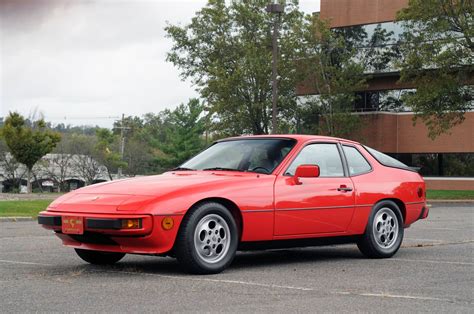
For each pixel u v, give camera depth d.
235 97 40.31
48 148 45.31
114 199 6.96
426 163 39.94
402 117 40.34
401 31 39.34
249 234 7.40
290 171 7.92
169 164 71.12
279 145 8.19
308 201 7.89
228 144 8.50
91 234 6.99
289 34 40.25
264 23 40.78
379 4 40.19
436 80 34.25
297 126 41.34
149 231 6.72
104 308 5.20
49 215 7.23
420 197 9.34
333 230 8.20
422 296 5.90
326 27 38.84
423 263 8.20
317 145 8.41
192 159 8.48
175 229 6.83
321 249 9.77
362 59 40.41
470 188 38.34
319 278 6.88
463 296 5.94
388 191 8.83
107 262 7.89
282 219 7.65
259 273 7.19
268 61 39.50
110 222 6.70
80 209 7.01
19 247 9.95
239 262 8.16
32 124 57.88
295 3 41.47
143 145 76.50
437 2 33.56
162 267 7.61
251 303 5.46
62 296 5.69
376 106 41.38
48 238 11.62
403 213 9.11
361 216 8.48
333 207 8.16
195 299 5.61
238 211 7.32
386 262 8.31
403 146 40.34
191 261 6.89
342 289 6.21
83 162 62.28
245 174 7.75
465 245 10.52
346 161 8.62
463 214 21.17
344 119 38.12
